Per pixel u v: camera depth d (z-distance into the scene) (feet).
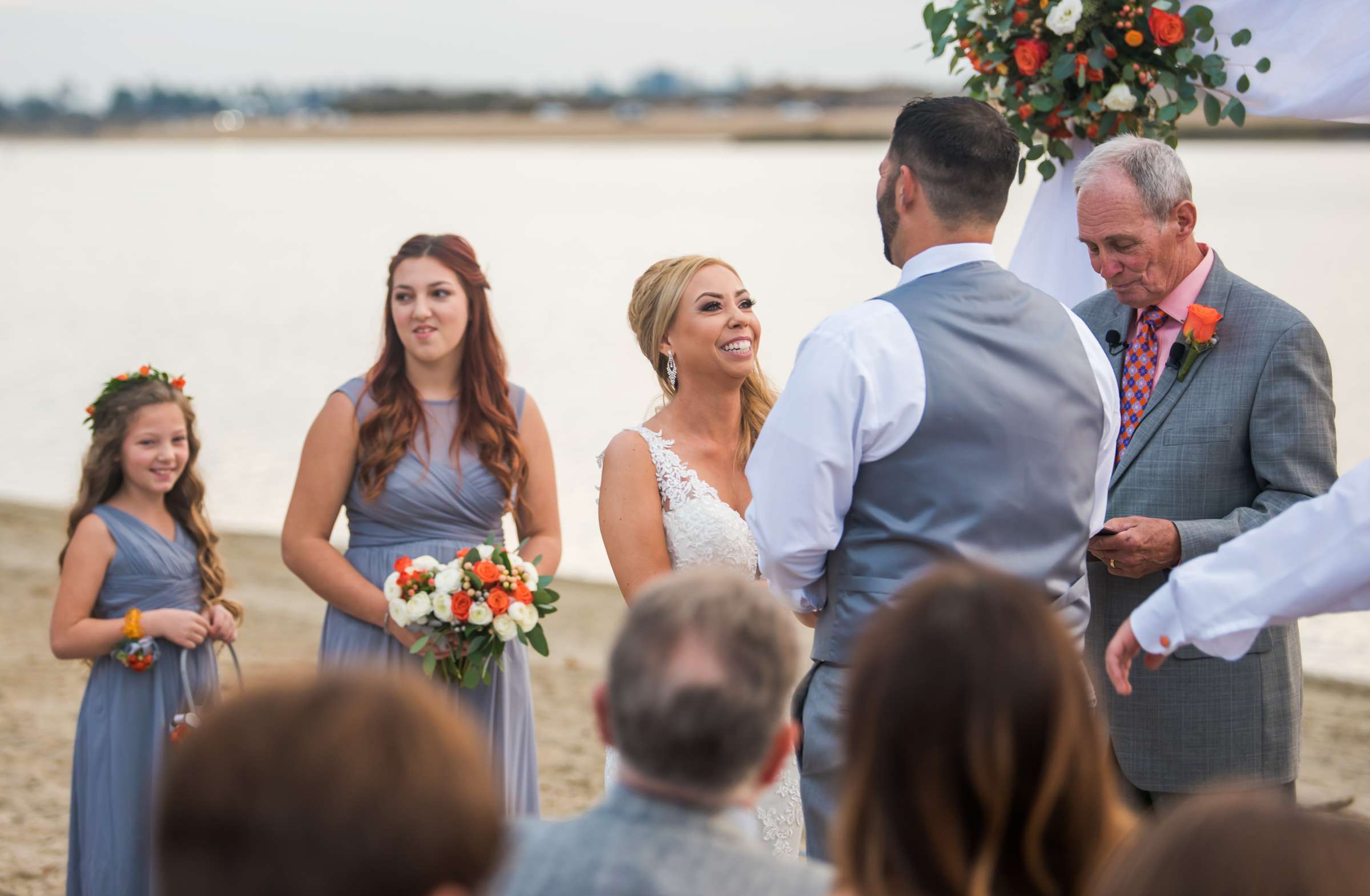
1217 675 10.77
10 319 88.43
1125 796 11.14
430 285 12.48
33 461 46.91
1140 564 10.14
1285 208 166.50
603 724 5.65
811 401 8.84
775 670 5.36
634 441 11.53
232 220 204.95
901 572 8.79
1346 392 49.93
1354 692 22.61
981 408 8.71
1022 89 12.59
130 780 12.42
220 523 37.01
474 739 3.91
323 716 3.66
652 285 11.71
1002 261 93.30
